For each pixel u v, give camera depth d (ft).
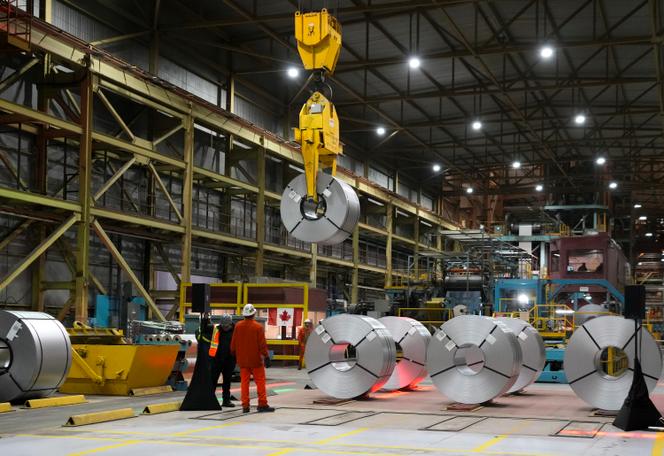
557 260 127.54
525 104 144.66
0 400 47.70
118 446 32.35
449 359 49.96
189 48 114.21
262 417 42.93
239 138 124.36
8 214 87.61
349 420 41.86
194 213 120.37
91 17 95.50
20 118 79.51
